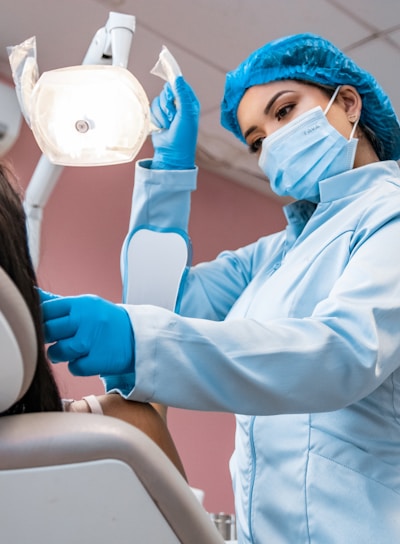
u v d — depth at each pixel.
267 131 1.37
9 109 1.68
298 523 1.00
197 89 2.73
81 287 2.79
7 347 0.44
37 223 1.67
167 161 1.25
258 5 2.22
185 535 0.49
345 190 1.25
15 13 2.29
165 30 2.37
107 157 1.02
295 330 0.81
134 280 1.22
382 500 0.97
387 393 1.04
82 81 0.95
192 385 0.72
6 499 0.45
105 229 2.94
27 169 2.66
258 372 0.75
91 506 0.47
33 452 0.46
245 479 1.11
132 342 0.71
